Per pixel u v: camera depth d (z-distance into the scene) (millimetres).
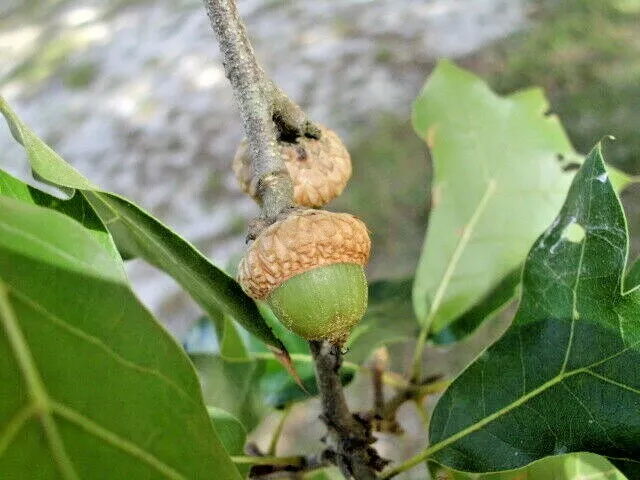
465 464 60
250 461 71
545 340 58
